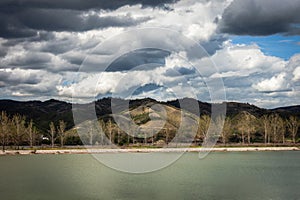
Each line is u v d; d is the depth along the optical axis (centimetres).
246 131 14088
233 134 14100
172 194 5016
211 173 7394
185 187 5603
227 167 8575
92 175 7075
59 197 4850
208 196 4925
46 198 4819
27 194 5066
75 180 6425
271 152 12738
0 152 12431
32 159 10781
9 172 7794
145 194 5041
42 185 5891
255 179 6575
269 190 5362
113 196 4909
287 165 9050
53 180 6481
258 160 10212
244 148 13175
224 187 5653
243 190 5391
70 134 13412
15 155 12188
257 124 14775
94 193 5091
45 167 8706
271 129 14375
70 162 9794
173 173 7350
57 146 13525
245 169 8206
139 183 6012
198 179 6538
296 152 12800
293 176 7088
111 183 6000
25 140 13750
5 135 12975
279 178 6781
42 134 15112
